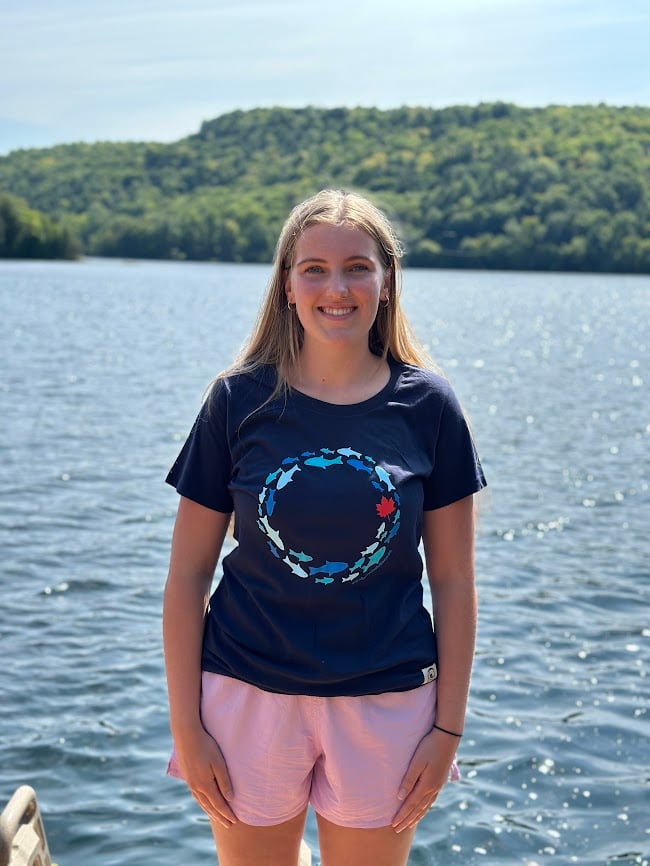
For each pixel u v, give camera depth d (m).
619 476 14.06
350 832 2.73
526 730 6.31
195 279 88.69
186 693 2.74
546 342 38.31
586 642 7.83
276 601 2.65
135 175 184.62
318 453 2.64
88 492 12.13
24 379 22.22
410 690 2.69
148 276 93.06
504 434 17.44
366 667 2.63
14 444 14.88
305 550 2.60
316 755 2.71
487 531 11.04
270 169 181.62
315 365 2.75
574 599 8.85
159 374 24.22
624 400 22.31
